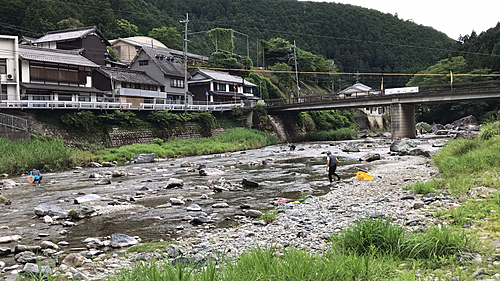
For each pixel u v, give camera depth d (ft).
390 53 493.36
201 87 209.26
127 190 60.03
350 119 295.28
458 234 20.97
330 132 238.89
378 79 472.03
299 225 31.91
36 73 130.00
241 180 68.08
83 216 40.45
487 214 27.25
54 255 27.68
